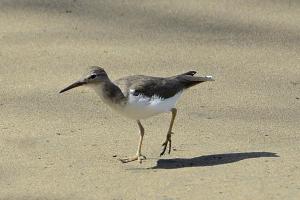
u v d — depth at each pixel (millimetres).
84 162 11875
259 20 18281
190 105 14273
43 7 18891
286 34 17656
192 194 10531
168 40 17344
